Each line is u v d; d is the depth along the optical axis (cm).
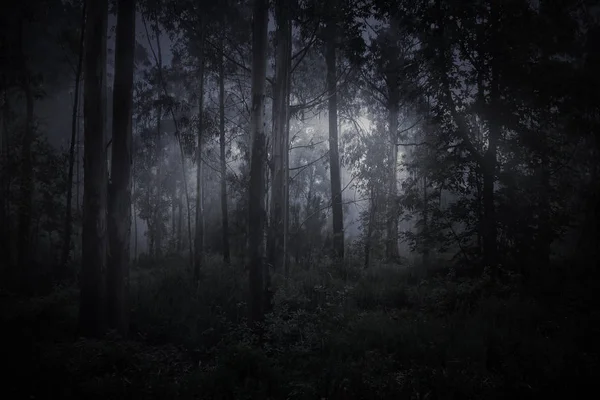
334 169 2080
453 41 1456
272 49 1808
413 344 801
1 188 2244
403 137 2317
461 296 1136
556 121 1476
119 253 950
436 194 1600
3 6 1962
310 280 1323
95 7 938
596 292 1109
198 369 734
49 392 625
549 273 1277
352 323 939
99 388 630
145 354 803
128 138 972
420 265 1694
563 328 866
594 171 1714
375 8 1428
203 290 1224
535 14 1420
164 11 1722
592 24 1638
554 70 1380
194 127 1778
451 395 608
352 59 1527
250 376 685
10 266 1719
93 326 908
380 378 675
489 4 1422
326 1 1392
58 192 2020
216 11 1678
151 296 1155
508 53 1402
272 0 1283
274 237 1053
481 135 1534
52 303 1091
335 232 2019
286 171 1466
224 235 1944
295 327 887
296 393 634
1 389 627
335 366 707
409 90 1848
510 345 769
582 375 641
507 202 1409
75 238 2484
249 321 935
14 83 2111
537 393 612
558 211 1435
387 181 1952
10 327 891
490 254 1412
